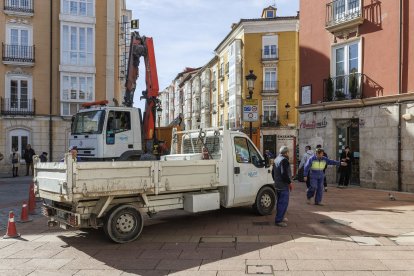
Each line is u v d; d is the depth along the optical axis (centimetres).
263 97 4309
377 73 1692
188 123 7331
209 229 883
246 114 1559
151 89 1438
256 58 4325
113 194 742
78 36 2802
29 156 2497
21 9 2667
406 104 1559
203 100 6191
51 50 2748
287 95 4253
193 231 865
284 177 898
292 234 823
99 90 2852
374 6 1711
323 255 669
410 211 1085
